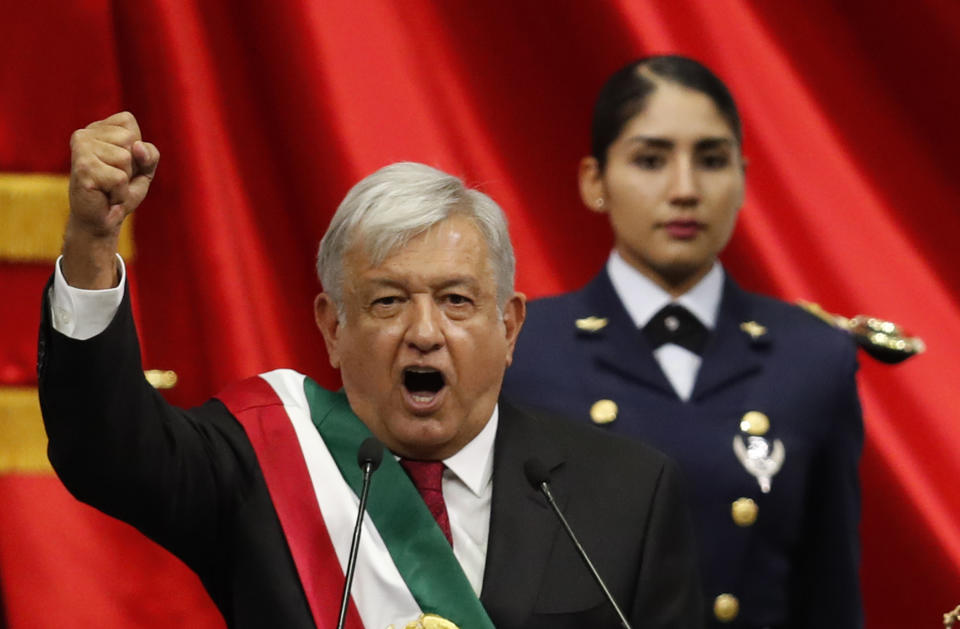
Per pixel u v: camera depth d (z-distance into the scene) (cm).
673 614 1101
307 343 1773
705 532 1424
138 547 1716
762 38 1895
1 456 1695
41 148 1695
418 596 1045
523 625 1056
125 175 898
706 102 1495
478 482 1114
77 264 924
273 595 1040
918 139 1958
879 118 1955
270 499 1062
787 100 1892
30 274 1705
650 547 1113
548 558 1086
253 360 1711
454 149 1833
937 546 1858
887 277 1883
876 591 1877
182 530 1034
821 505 1484
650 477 1146
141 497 990
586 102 1877
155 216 1734
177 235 1734
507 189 1858
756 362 1496
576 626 1068
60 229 1703
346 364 1095
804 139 1892
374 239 1060
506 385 1483
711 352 1495
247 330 1714
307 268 1775
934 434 1875
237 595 1049
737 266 1870
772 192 1886
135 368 960
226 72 1766
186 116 1723
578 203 1877
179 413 1052
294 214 1772
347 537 1057
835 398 1495
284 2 1769
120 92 1722
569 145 1878
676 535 1138
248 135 1767
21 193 1689
